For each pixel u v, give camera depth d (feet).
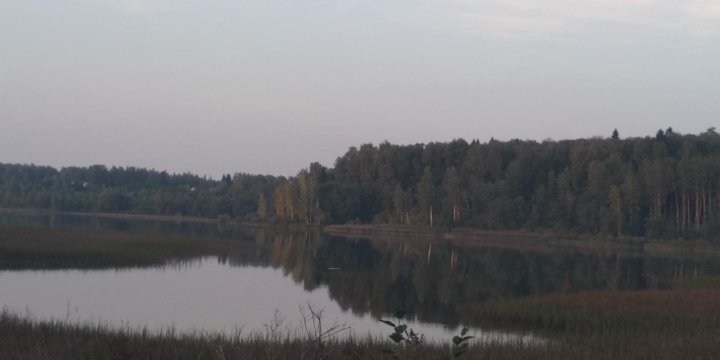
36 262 149.59
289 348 46.85
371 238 331.57
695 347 60.64
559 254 267.59
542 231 338.95
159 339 51.37
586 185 344.28
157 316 95.14
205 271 159.74
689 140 366.63
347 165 440.86
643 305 111.65
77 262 153.99
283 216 406.82
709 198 313.53
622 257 260.42
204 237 274.16
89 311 96.58
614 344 65.51
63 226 297.33
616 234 319.88
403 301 130.11
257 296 122.42
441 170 417.90
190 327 84.23
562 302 115.24
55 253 157.07
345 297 129.80
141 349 46.34
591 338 71.97
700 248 293.23
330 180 429.38
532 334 90.79
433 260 230.07
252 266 179.32
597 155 351.46
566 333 89.15
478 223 363.76
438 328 98.07
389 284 159.74
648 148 350.23
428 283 166.09
